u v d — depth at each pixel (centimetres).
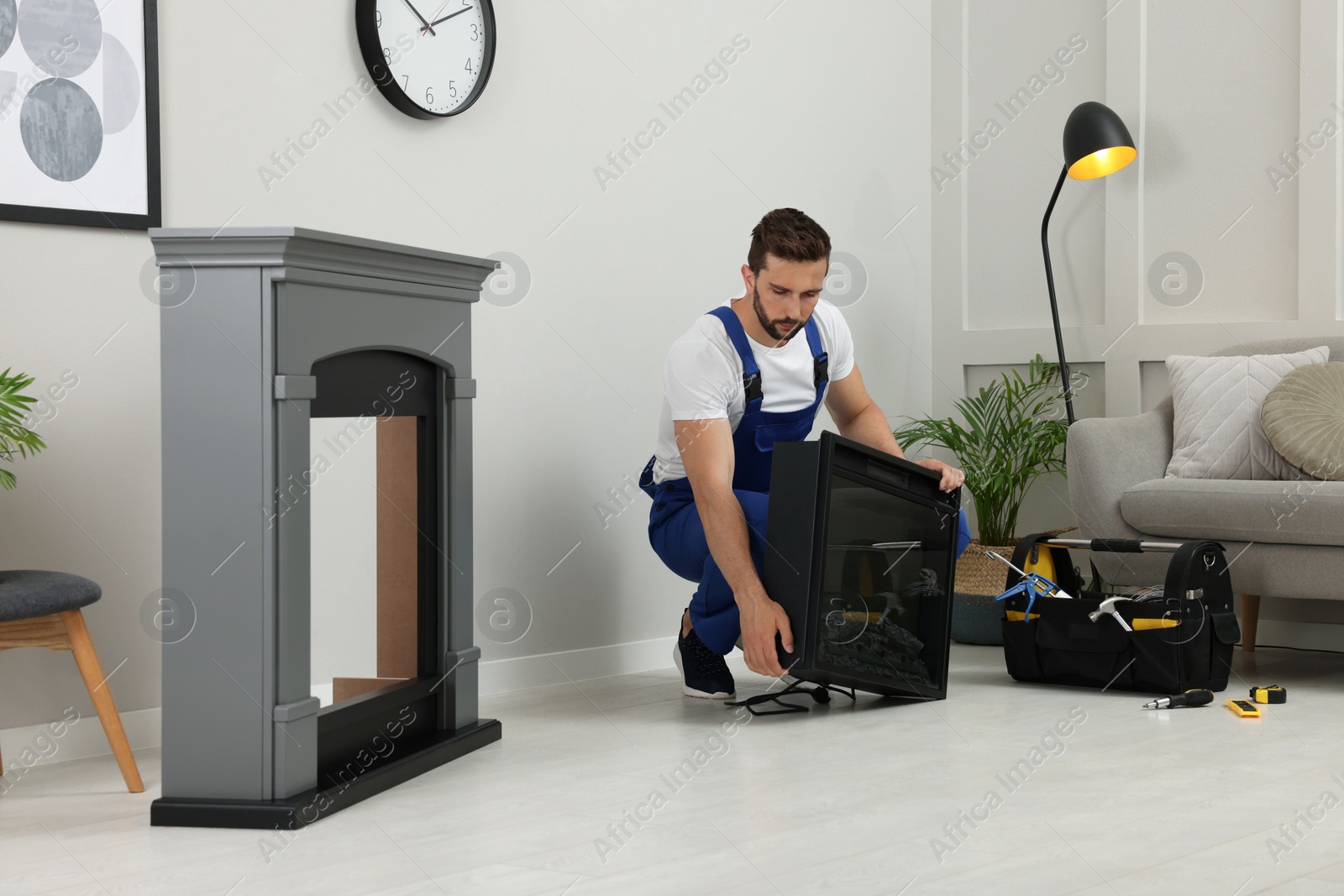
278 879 142
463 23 266
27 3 208
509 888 137
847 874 139
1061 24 371
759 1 338
